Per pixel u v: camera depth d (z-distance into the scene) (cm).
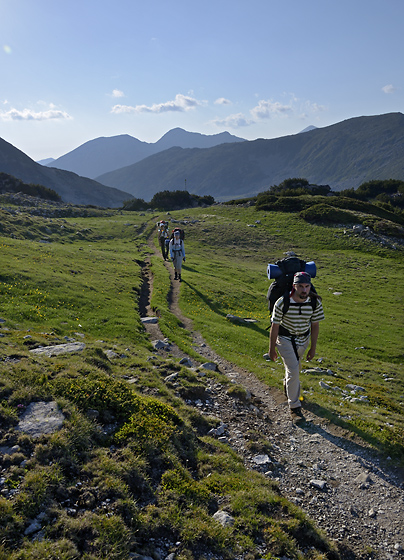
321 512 624
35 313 1677
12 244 3159
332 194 10275
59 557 400
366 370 2014
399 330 2869
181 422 744
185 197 10081
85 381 726
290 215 7088
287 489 676
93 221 6450
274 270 834
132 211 8862
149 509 505
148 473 578
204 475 639
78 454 558
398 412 1260
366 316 3212
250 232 6322
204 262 4506
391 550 563
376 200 10306
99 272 2944
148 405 730
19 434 559
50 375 734
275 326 823
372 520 616
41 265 2623
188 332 1939
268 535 533
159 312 2195
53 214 6825
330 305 3512
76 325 1666
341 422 883
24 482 479
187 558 459
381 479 711
